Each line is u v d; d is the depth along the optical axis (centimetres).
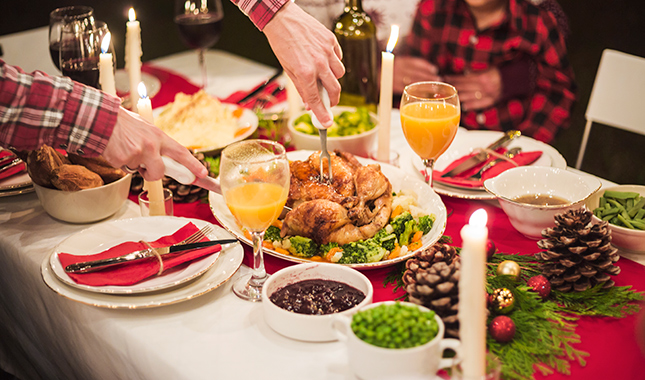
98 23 201
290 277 122
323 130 156
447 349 109
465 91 315
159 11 600
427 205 159
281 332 116
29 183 176
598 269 129
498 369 91
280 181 123
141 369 120
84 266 128
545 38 296
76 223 165
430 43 329
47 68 303
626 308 125
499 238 156
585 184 150
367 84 225
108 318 126
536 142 197
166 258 135
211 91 265
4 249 157
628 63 240
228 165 121
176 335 120
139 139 135
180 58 311
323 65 151
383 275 140
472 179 178
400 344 95
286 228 145
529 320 119
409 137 163
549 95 305
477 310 85
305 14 155
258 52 589
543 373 107
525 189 158
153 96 244
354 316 101
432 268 111
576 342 114
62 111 129
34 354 178
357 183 152
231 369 110
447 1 315
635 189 152
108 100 134
